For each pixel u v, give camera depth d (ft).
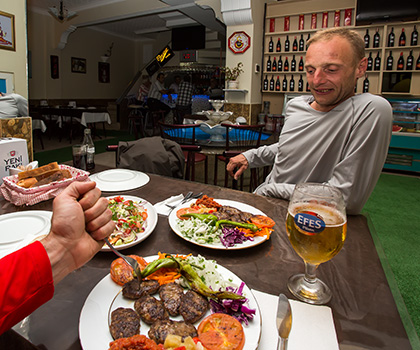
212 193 3.86
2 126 3.98
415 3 14.02
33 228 2.57
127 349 1.31
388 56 15.62
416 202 11.43
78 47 29.94
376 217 9.86
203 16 20.90
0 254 2.13
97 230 1.65
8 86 9.42
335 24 16.20
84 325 1.55
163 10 20.43
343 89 3.67
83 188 1.64
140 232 2.71
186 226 2.72
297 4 16.83
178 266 1.96
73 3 23.81
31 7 25.14
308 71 3.73
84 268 2.19
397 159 15.93
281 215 3.25
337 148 3.92
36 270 1.34
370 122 3.52
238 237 2.57
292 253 2.51
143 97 30.12
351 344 1.59
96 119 23.70
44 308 1.77
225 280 1.96
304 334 1.61
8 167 3.80
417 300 5.60
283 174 4.44
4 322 1.28
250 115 16.85
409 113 15.61
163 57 31.81
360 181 3.51
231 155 6.34
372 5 14.80
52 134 26.40
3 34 9.04
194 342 1.37
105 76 33.32
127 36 34.88
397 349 1.56
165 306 1.70
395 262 7.04
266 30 17.74
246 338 1.51
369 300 1.94
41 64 26.96
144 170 5.57
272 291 2.01
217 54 32.60
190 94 26.48
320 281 2.11
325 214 1.84
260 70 17.60
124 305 1.74
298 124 4.28
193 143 8.66
